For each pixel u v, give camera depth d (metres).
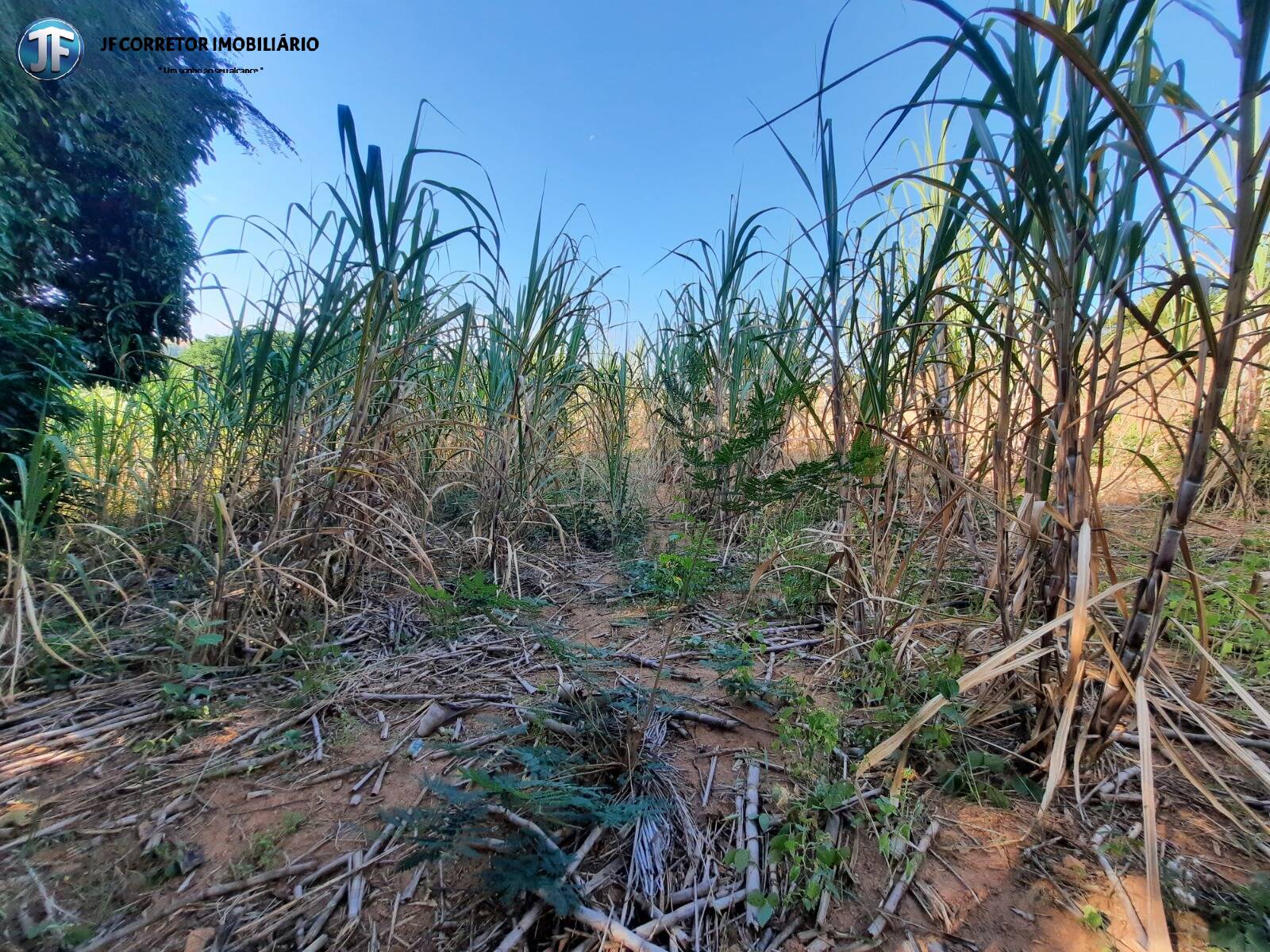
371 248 1.63
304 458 1.79
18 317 2.15
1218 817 0.96
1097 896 0.83
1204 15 0.74
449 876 0.87
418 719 1.32
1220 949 0.73
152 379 2.65
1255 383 2.60
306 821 0.99
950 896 0.85
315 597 1.86
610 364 3.47
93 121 4.45
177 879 0.87
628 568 2.57
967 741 1.17
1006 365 1.14
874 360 1.54
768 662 1.63
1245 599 1.50
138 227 4.81
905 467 1.75
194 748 1.19
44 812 0.99
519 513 2.56
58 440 1.57
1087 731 0.99
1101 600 0.85
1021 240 1.03
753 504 1.36
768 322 3.00
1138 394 1.10
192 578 2.03
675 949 0.77
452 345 2.53
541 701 1.38
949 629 1.66
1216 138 0.72
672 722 1.32
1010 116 0.84
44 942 0.76
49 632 1.60
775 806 1.02
